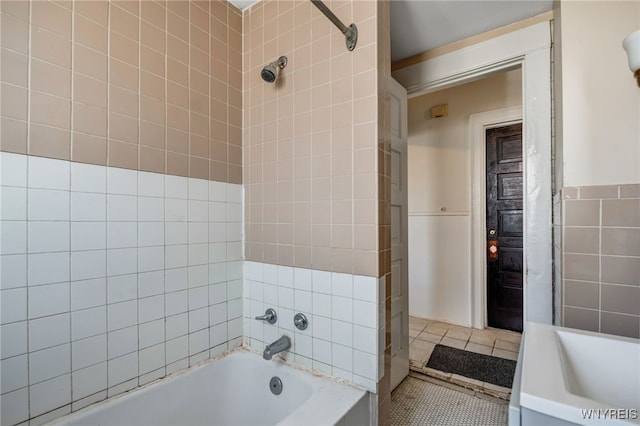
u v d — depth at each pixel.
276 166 1.58
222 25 1.64
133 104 1.26
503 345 2.49
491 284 2.88
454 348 2.44
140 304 1.28
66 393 1.07
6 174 0.96
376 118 1.26
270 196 1.61
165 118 1.38
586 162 1.29
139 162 1.28
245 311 1.72
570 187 1.32
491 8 1.66
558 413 0.60
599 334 0.93
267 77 1.45
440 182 3.08
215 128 1.60
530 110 1.74
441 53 2.03
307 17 1.47
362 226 1.29
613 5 1.27
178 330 1.42
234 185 1.69
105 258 1.18
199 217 1.51
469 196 2.91
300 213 1.49
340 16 1.37
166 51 1.38
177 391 1.37
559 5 1.41
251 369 1.58
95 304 1.15
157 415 1.30
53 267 1.05
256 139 1.68
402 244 1.97
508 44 1.80
